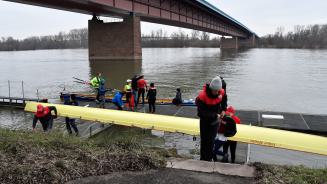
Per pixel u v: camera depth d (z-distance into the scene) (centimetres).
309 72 4447
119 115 1198
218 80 564
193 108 1731
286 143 898
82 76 3812
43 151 576
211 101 579
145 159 555
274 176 504
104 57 5472
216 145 830
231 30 11200
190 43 18938
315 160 1012
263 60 6800
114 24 5334
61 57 8912
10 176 480
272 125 1437
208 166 544
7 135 659
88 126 1345
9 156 547
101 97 1862
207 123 593
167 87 2988
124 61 5194
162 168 541
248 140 907
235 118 991
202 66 5231
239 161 956
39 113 1122
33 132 775
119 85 3016
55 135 719
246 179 500
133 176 511
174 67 5003
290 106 2284
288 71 4562
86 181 493
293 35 17538
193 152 1019
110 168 533
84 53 12012
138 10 4584
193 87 2994
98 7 4403
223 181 492
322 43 15675
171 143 1129
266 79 3684
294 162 994
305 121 1507
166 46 18888
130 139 675
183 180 496
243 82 3431
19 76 4022
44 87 3073
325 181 494
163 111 1677
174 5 5559
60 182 486
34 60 7538
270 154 1048
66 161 539
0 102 2052
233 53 10288
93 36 5500
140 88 1795
